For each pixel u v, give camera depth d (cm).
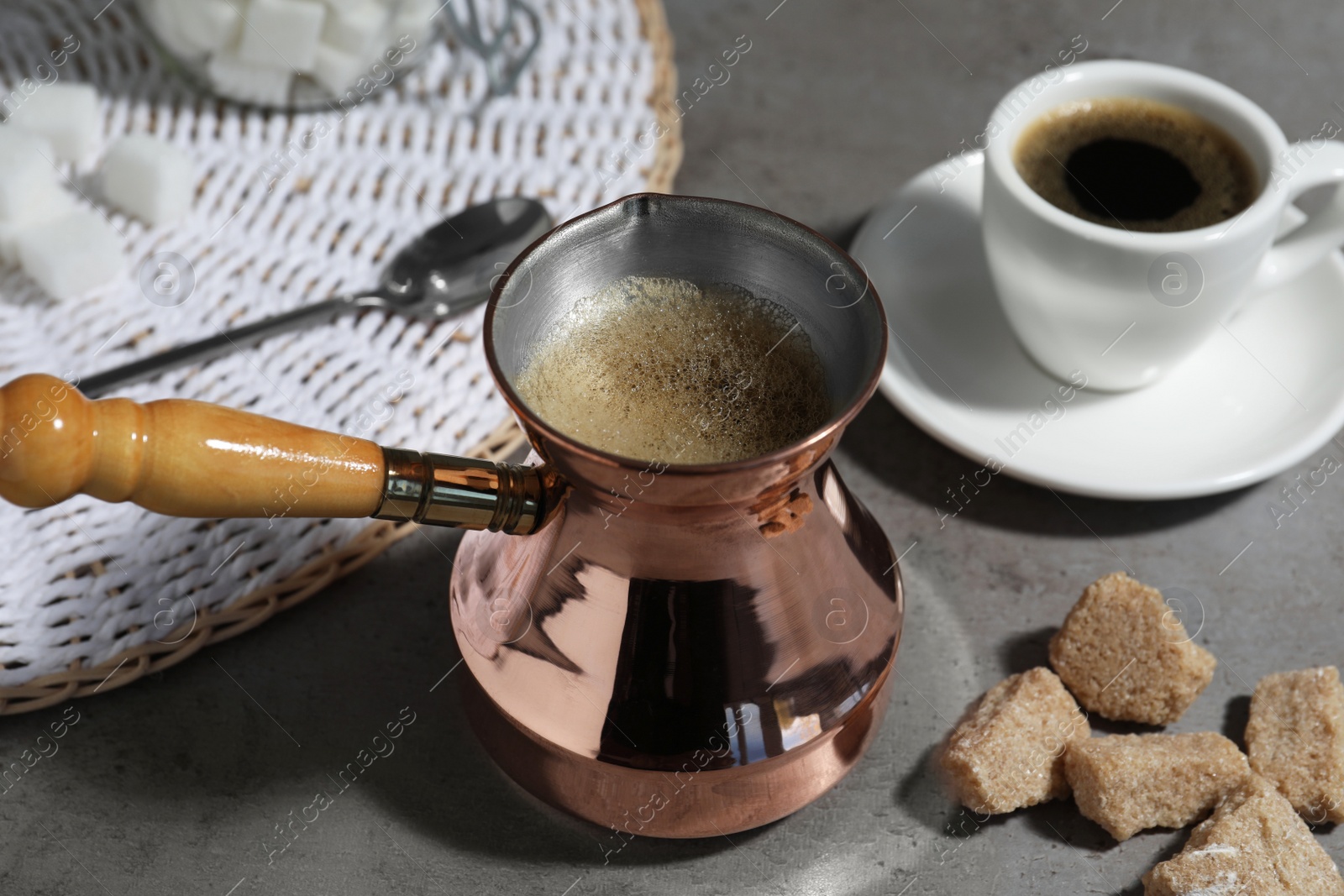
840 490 42
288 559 47
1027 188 47
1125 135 50
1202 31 60
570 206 52
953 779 45
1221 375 50
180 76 54
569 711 41
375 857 44
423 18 54
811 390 41
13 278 50
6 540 46
